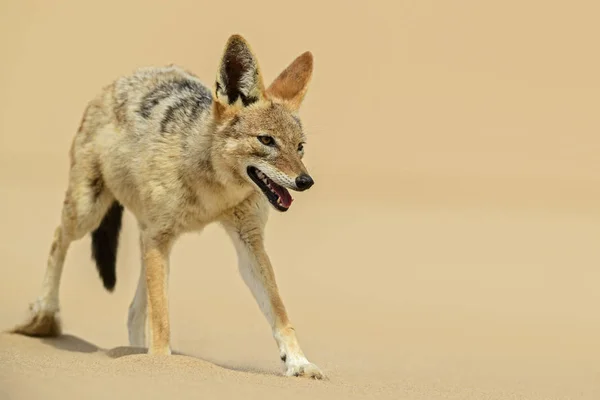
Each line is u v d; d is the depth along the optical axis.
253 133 28.44
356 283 51.91
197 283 51.69
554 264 58.53
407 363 33.94
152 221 29.75
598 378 32.22
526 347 38.06
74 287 49.88
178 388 21.69
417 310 45.62
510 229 71.06
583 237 68.38
